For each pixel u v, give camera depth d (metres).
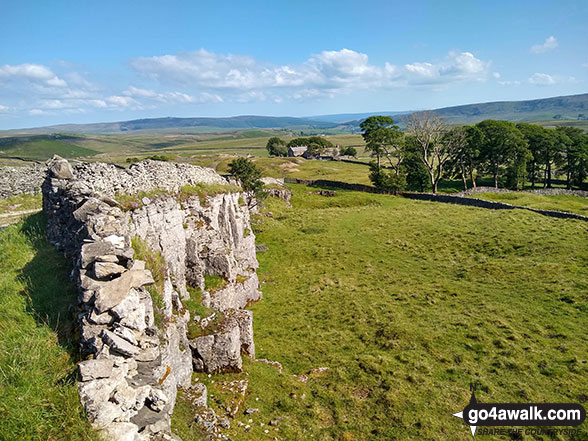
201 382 17.98
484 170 94.38
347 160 137.25
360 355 22.59
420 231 49.78
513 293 30.34
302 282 36.16
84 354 10.04
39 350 9.89
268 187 72.56
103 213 13.83
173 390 13.46
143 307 11.59
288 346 24.28
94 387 8.81
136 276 11.70
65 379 9.24
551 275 32.41
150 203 18.80
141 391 9.90
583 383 19.03
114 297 10.63
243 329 21.25
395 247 44.97
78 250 12.86
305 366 21.88
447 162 92.56
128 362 10.34
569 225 45.03
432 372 20.58
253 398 17.66
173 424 12.50
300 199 75.00
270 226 54.72
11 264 14.77
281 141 188.75
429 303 29.72
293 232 52.50
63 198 16.44
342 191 82.25
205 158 135.50
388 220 56.59
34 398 8.46
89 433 8.09
